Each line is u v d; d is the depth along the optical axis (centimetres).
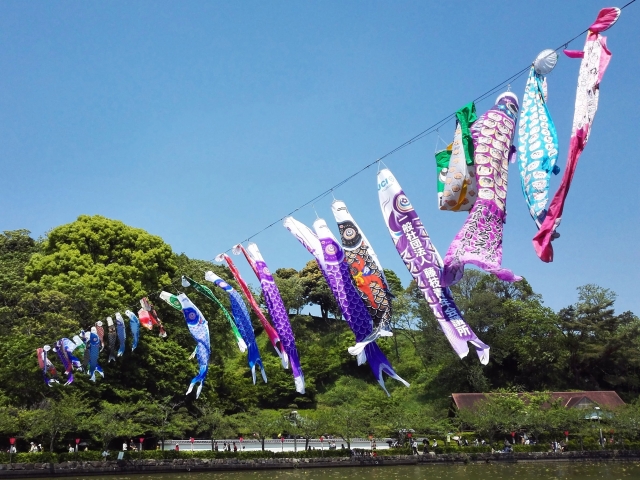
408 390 7212
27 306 4159
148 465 4016
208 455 4325
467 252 1441
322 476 3925
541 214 1362
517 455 5225
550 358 7000
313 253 2094
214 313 6075
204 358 2616
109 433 4006
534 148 1411
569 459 5312
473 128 1528
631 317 7838
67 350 2756
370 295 1966
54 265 4788
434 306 1650
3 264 5547
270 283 2355
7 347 3772
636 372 7650
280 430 4850
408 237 1714
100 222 5247
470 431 6019
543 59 1420
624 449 5503
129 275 5006
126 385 4562
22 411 3909
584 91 1267
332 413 5225
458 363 7025
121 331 2769
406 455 4916
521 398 6297
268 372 6888
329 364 7469
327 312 9438
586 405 6122
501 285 7544
